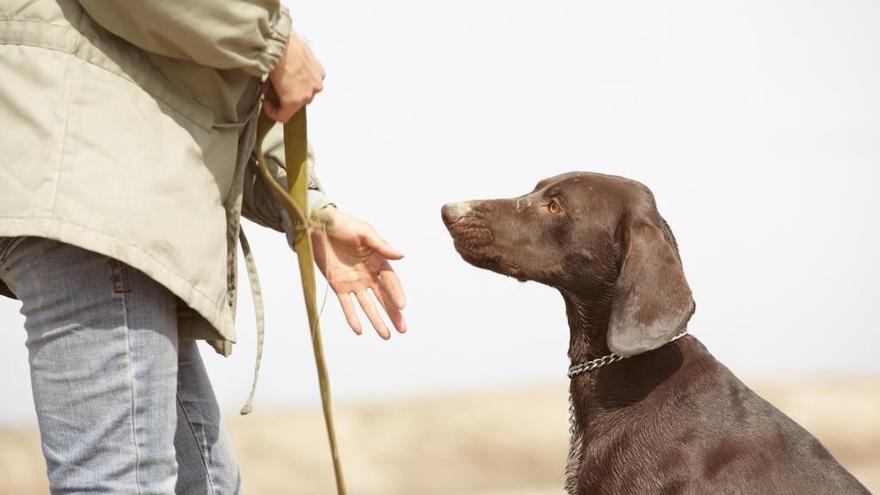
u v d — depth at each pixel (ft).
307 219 11.43
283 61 10.41
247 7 9.53
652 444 12.81
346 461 31.37
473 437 32.45
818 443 12.92
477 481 30.42
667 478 12.59
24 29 9.18
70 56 9.21
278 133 12.19
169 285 9.21
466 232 14.33
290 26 10.16
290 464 31.32
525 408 34.35
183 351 11.41
